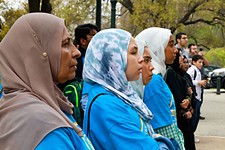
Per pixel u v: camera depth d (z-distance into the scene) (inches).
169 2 900.6
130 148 94.6
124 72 103.2
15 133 68.8
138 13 885.2
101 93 100.1
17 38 74.8
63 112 80.1
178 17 997.8
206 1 954.1
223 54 1460.4
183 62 183.9
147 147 94.9
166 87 136.6
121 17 1066.1
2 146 69.8
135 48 104.9
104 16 820.6
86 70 105.0
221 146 298.7
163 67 152.7
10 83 73.7
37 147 67.4
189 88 174.2
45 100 73.4
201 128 381.4
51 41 76.0
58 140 68.7
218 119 443.2
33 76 73.5
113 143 95.3
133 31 1014.4
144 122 103.6
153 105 131.1
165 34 151.9
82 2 804.0
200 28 1235.9
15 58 74.6
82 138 77.7
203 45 1326.3
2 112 71.5
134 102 102.3
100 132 97.0
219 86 802.8
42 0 342.6
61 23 78.0
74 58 80.3
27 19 75.8
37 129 68.2
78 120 126.5
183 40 287.1
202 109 547.2
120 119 96.1
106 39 103.3
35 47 74.4
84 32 160.7
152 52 150.5
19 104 70.9
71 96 128.0
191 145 172.6
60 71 77.8
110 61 102.0
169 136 131.3
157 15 888.3
